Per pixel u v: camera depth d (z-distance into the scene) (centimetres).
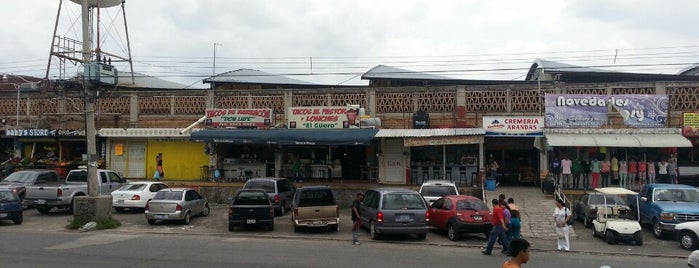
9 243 1584
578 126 2630
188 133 2980
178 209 2055
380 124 2850
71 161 3225
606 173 2603
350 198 2756
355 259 1380
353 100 2967
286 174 3006
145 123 3189
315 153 3081
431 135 2628
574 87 2738
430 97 2873
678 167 2636
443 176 2808
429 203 2117
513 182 2989
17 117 3325
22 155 3347
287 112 3012
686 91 2617
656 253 1571
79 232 1864
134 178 3167
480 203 1802
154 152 3175
